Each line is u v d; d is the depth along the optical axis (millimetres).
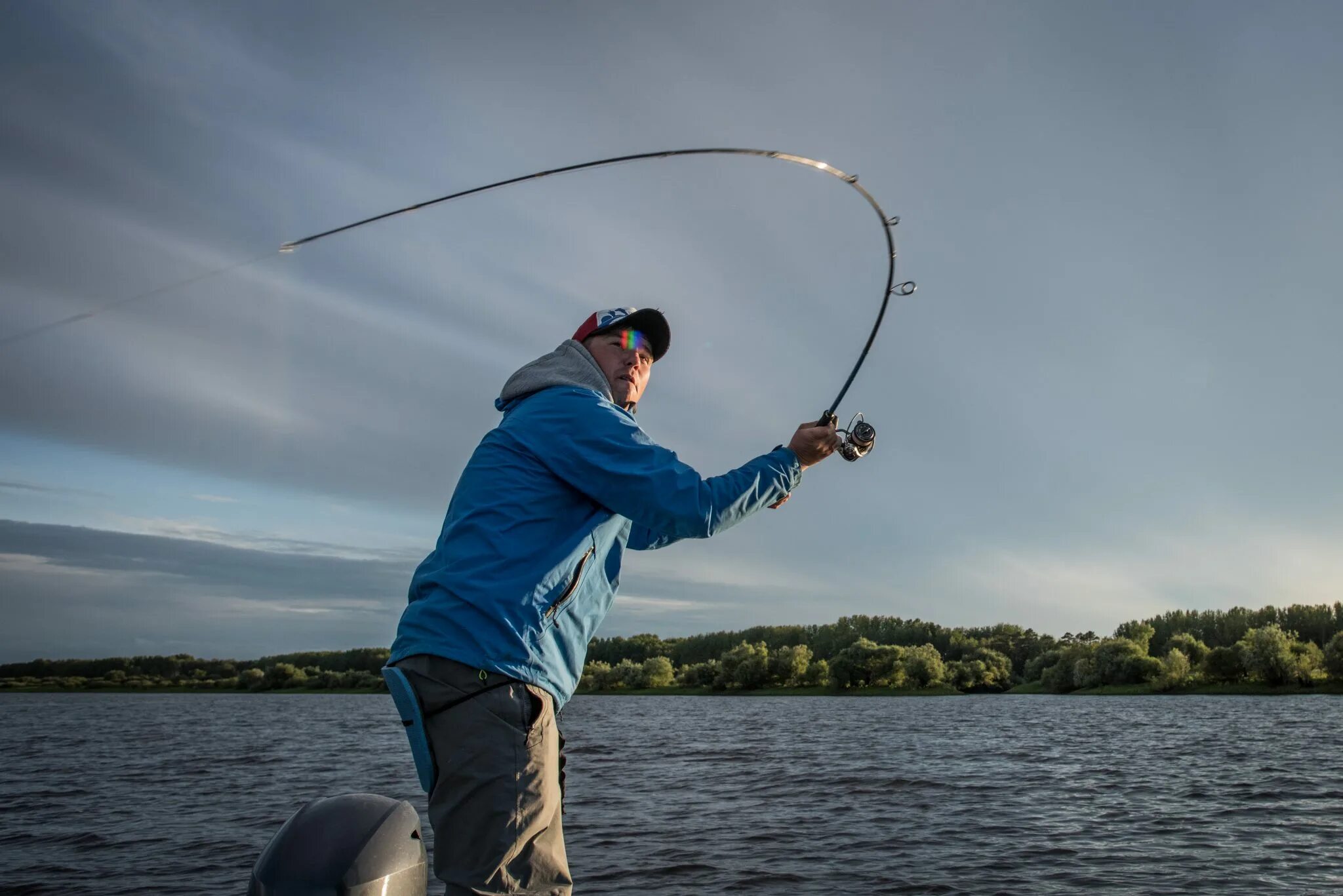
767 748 26500
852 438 2412
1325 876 8789
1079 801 14133
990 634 143750
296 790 16312
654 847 10508
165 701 101062
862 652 108812
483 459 1874
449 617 1720
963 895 8141
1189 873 8938
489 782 1668
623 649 158750
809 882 8672
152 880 9078
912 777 17797
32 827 12320
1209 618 129250
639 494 1809
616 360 2084
